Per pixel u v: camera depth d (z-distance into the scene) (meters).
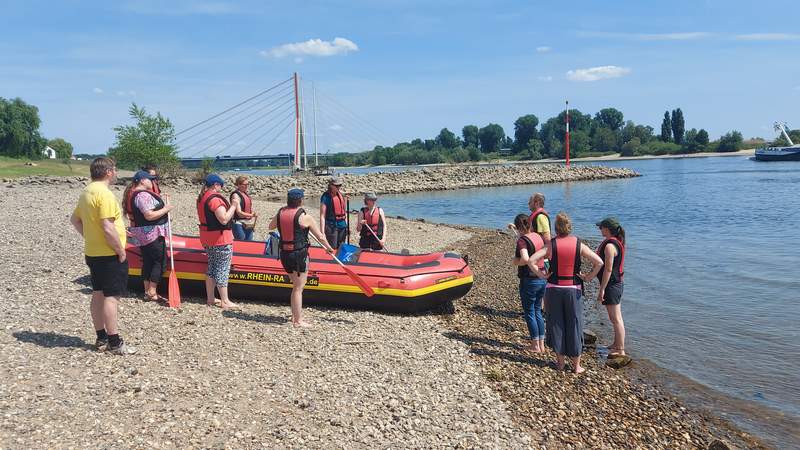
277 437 4.52
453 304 9.62
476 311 9.35
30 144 78.75
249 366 5.84
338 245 9.38
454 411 5.48
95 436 4.16
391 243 16.98
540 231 7.35
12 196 20.06
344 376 5.90
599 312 10.31
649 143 165.50
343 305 8.50
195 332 6.64
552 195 45.56
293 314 7.31
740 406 6.44
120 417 4.48
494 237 19.30
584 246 6.68
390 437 4.80
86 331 6.21
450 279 8.66
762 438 5.73
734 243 19.53
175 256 8.27
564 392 6.34
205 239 7.66
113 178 5.61
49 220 13.78
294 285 7.23
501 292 10.93
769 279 13.33
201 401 4.93
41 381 4.87
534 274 7.31
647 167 99.56
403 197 46.06
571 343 6.77
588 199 40.50
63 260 9.47
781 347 8.43
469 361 6.88
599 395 6.39
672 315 10.18
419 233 19.44
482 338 7.87
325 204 9.21
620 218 28.05
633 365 7.58
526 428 5.40
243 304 8.20
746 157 138.88
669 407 6.32
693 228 23.84
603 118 194.50
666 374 7.31
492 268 13.50
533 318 7.45
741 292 12.01
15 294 7.26
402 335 7.54
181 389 5.09
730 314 10.26
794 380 7.20
